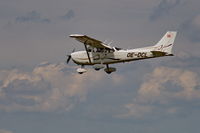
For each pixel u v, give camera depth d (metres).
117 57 128.12
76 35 119.44
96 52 129.25
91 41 124.31
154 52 125.38
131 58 128.00
